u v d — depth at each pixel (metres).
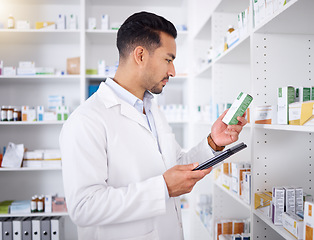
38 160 2.91
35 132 3.33
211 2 2.58
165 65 1.15
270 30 1.29
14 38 3.11
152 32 1.12
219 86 2.11
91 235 1.11
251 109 1.35
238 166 1.58
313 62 1.36
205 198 2.78
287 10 1.04
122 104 1.17
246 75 2.12
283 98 1.09
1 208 2.84
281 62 1.34
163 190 0.98
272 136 1.34
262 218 1.23
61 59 3.36
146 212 0.98
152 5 3.47
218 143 1.31
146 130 1.19
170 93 3.53
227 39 1.81
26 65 2.98
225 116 1.25
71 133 1.03
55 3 3.30
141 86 1.21
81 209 0.96
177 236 1.22
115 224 1.09
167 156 1.27
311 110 0.91
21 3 3.29
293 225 1.00
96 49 3.42
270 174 1.34
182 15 3.46
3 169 2.81
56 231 2.84
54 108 3.03
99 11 3.42
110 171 1.10
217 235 1.91
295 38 1.35
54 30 2.88
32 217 2.96
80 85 3.13
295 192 1.12
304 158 1.36
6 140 3.30
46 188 3.35
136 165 1.12
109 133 1.09
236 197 1.55
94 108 1.11
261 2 1.27
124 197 0.96
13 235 2.80
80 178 0.98
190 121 3.04
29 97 3.32
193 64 2.95
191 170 1.03
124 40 1.15
